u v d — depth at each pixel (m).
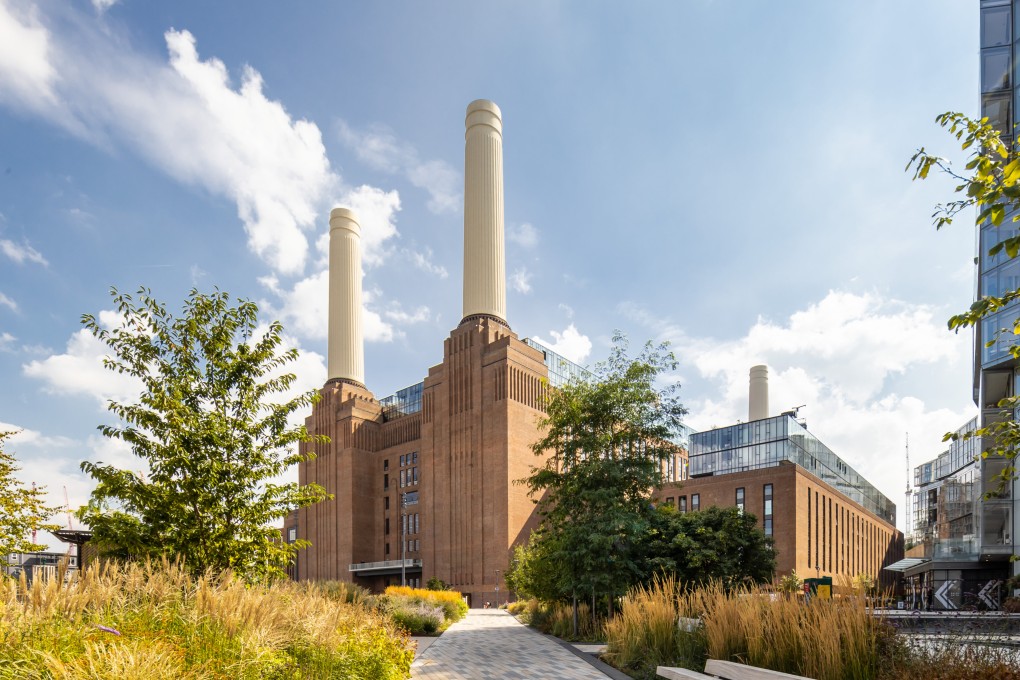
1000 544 35.94
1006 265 32.59
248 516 10.96
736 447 77.25
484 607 67.44
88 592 7.06
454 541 73.88
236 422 11.11
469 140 87.25
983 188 4.78
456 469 75.62
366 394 100.38
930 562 51.88
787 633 8.84
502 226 86.00
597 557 21.78
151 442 10.46
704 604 11.82
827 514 75.25
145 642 5.91
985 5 35.31
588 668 13.19
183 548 10.16
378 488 92.44
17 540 13.92
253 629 7.47
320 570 90.94
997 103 34.22
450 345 79.62
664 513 34.00
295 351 12.07
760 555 35.31
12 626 5.80
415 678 12.27
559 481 24.66
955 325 5.55
